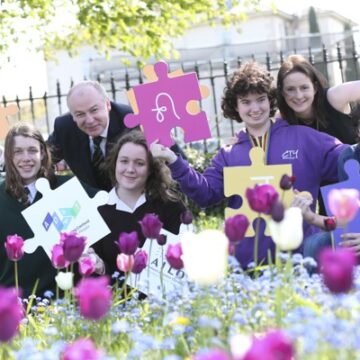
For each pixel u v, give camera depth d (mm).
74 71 40938
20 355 2891
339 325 2500
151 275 4395
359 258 4215
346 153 4664
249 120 4973
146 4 13781
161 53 14250
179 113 4750
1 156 6391
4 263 5227
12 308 2363
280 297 3041
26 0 13945
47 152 5340
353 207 2996
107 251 5059
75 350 2242
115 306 3846
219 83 32469
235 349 1946
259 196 3113
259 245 4703
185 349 2955
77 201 4613
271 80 5016
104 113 5750
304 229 4871
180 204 5160
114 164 5152
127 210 5102
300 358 2432
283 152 4934
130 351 2986
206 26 44625
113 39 14438
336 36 42594
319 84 5301
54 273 5125
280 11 47344
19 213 5203
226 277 3525
